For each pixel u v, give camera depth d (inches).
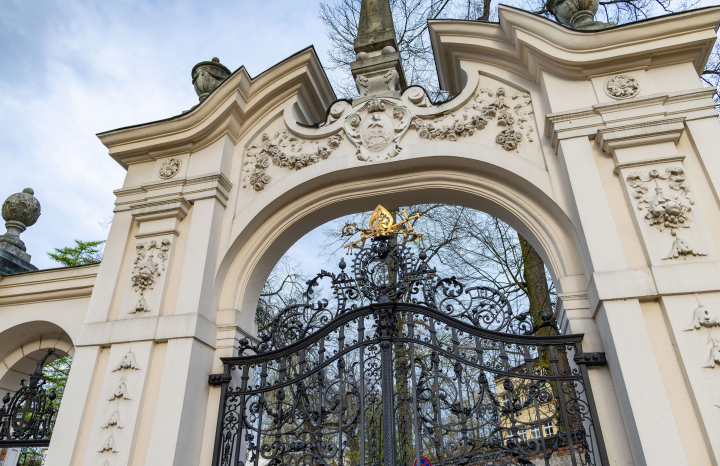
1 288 269.6
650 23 204.4
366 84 251.0
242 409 201.0
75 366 211.0
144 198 245.0
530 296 343.3
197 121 252.7
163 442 185.6
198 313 209.6
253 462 189.5
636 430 152.3
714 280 163.8
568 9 237.1
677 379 157.1
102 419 195.5
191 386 198.5
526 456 172.4
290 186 236.5
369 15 278.7
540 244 210.1
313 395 230.2
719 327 158.6
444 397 185.3
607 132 196.5
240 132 262.7
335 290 213.6
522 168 212.2
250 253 237.9
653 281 169.3
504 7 226.2
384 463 176.2
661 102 197.5
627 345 162.9
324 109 285.9
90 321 220.5
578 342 181.8
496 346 207.5
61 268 262.5
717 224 176.1
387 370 189.6
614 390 172.1
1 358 274.5
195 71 284.4
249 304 238.4
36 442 233.0
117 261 233.8
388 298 205.3
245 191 248.4
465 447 175.8
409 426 191.9
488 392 182.9
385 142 233.5
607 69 212.4
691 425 150.7
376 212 223.6
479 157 218.8
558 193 203.0
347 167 231.5
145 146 258.2
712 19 199.6
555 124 206.5
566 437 173.5
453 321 196.1
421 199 240.4
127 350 207.3
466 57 245.3
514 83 232.4
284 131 257.3
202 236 227.6
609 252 178.4
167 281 222.2
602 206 187.3
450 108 233.3
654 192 184.2
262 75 256.4
